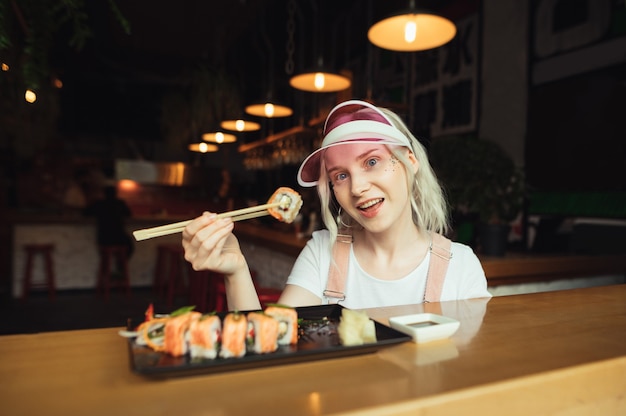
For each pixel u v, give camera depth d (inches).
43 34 64.9
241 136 410.9
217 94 283.4
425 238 64.1
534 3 178.1
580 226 161.0
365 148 53.0
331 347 33.5
